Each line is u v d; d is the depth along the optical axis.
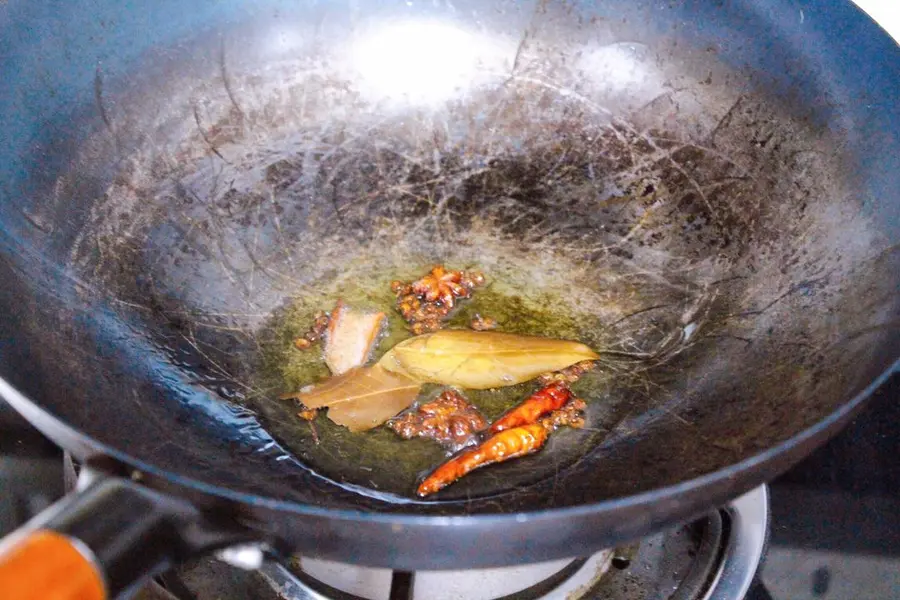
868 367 0.30
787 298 0.35
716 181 0.39
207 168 0.40
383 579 0.34
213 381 0.36
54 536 0.25
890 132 0.34
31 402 0.27
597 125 0.42
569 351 0.37
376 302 0.40
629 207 0.41
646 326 0.38
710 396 0.35
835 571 0.36
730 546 0.34
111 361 0.34
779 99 0.38
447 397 0.36
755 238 0.38
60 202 0.35
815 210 0.36
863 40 0.35
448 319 0.39
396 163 0.42
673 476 0.33
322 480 0.34
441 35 0.42
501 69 0.43
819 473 0.39
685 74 0.40
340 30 0.42
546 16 0.41
